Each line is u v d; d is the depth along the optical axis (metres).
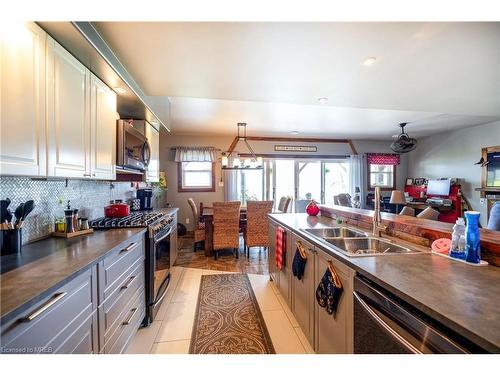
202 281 3.25
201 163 6.30
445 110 3.29
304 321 2.02
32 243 1.60
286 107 3.95
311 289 1.88
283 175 6.84
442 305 0.85
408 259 1.37
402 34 1.59
